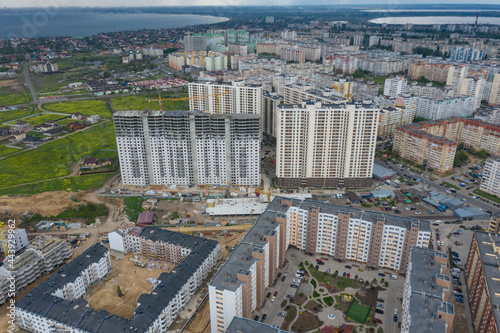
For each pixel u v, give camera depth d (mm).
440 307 176625
